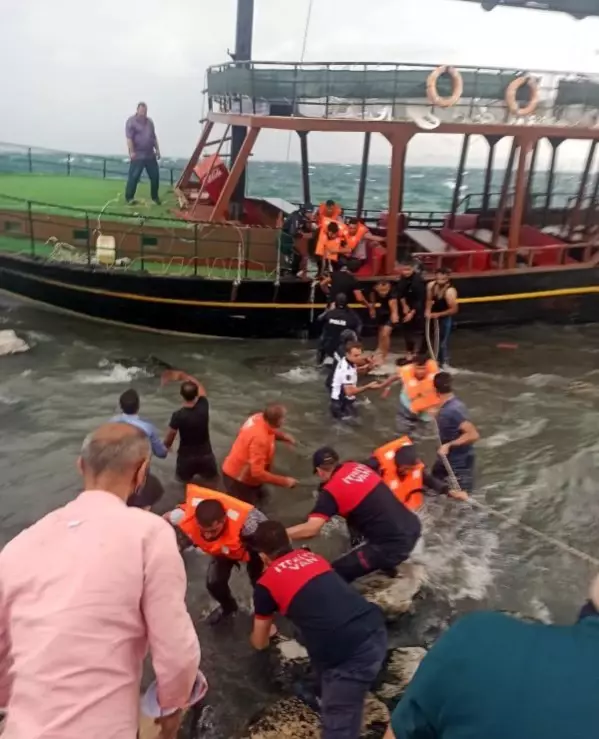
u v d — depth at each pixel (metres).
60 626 2.25
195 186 14.17
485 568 6.12
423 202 39.91
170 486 7.09
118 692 2.30
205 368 10.34
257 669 4.89
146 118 12.66
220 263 11.11
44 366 10.16
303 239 11.11
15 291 11.48
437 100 10.43
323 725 4.02
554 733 1.56
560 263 12.22
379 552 5.24
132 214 11.13
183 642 2.42
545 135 11.38
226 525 4.95
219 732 4.39
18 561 2.39
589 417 9.23
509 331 12.33
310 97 10.52
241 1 11.62
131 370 10.14
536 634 1.71
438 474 7.07
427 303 10.46
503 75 10.82
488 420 9.07
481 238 13.34
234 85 10.92
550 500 7.25
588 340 12.20
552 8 14.84
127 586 2.33
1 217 11.39
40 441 8.00
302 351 11.16
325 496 5.27
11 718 2.23
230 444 8.14
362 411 9.23
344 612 4.06
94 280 10.84
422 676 1.76
